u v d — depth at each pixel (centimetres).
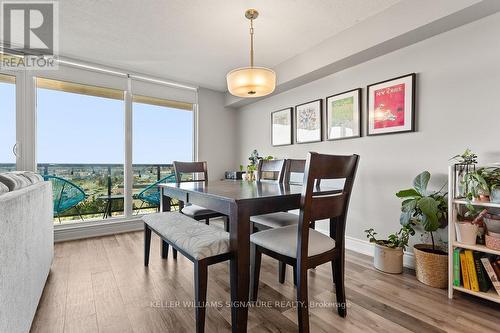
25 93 271
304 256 121
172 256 233
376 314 143
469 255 157
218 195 136
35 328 130
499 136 167
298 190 161
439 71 195
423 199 174
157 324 134
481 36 175
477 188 153
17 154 266
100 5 198
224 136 430
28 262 119
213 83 386
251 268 156
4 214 86
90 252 245
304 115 312
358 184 252
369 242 240
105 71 316
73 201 315
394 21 198
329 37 249
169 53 284
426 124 203
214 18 217
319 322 136
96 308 148
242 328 122
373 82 239
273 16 213
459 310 147
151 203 372
